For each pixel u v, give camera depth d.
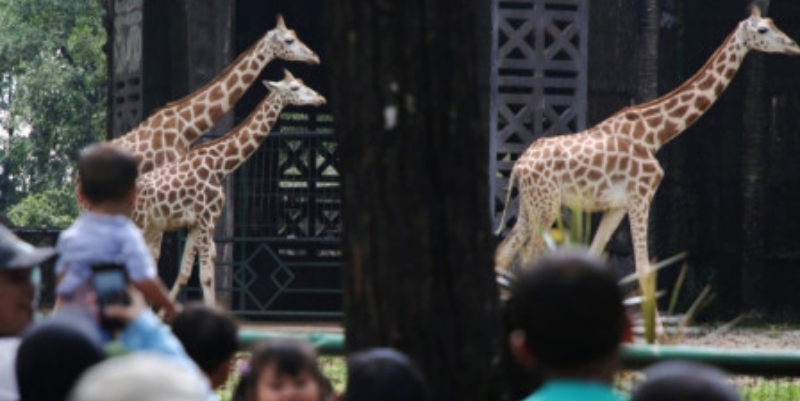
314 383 5.54
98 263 6.86
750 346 18.28
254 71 18.97
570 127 20.92
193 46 20.81
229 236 20.86
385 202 6.00
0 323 6.33
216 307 6.62
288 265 22.70
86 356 4.85
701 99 17.89
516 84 20.55
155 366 3.29
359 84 6.06
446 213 6.01
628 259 22.33
